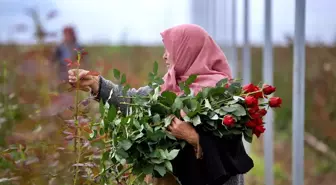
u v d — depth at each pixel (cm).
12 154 478
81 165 401
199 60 436
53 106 429
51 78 540
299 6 546
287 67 1297
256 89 400
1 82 618
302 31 548
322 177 978
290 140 1202
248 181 901
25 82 594
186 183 397
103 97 452
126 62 1777
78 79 427
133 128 384
